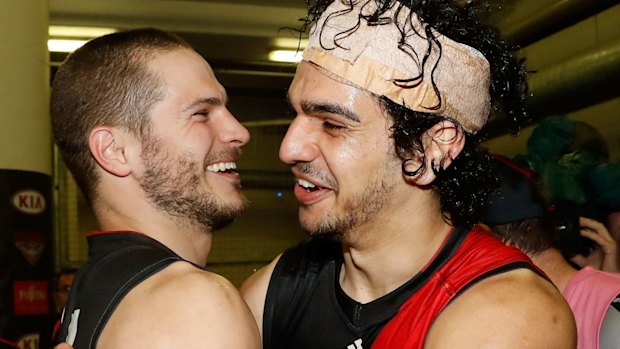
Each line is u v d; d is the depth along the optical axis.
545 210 1.83
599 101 4.21
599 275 1.67
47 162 2.97
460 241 1.27
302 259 1.45
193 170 1.34
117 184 1.33
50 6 4.89
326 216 1.25
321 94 1.21
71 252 6.35
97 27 5.09
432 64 1.20
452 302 1.16
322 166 1.24
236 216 1.43
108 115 1.31
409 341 1.17
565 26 4.46
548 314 1.09
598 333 1.57
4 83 2.80
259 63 5.80
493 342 1.05
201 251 1.42
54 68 5.71
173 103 1.33
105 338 1.11
